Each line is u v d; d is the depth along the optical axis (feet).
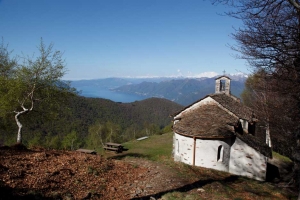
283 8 25.16
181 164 51.60
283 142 74.79
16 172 28.45
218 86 96.53
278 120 60.08
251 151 60.18
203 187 37.86
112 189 32.04
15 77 56.08
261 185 51.31
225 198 34.37
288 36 24.06
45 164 34.40
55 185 28.53
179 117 73.51
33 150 42.70
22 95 56.13
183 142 62.95
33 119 64.13
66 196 26.45
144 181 37.27
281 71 28.32
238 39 27.30
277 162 79.10
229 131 60.64
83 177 33.65
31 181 27.53
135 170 42.83
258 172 59.52
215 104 73.67
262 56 26.45
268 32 24.62
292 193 48.32
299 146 32.45
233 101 85.81
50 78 57.21
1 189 23.36
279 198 42.80
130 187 34.06
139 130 291.79
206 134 58.70
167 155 77.51
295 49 24.29
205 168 55.52
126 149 95.71
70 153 46.19
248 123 72.74
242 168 61.00
